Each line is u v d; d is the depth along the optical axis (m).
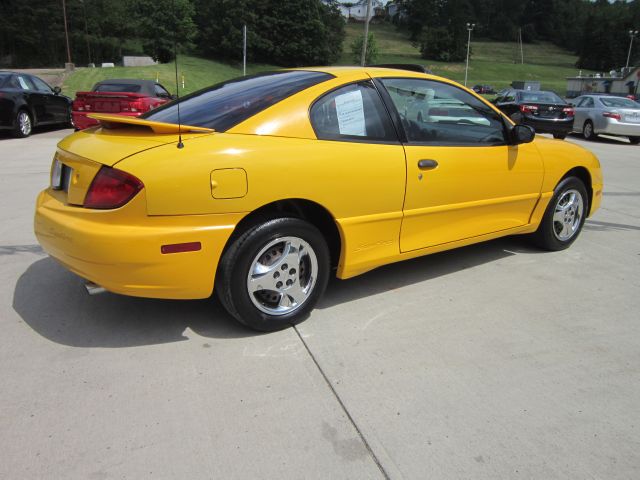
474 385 2.76
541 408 2.59
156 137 2.90
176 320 3.36
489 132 4.15
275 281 3.14
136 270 2.74
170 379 2.73
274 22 83.00
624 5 127.50
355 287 3.98
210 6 75.06
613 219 6.19
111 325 3.28
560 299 3.86
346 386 2.71
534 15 157.12
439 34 113.62
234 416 2.46
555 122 14.99
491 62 120.06
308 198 3.10
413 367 2.91
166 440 2.29
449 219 3.91
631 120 14.95
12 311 3.43
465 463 2.21
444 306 3.69
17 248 4.60
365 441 2.32
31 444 2.25
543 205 4.62
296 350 3.05
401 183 3.51
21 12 67.44
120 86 13.11
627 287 4.11
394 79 3.70
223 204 2.82
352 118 3.39
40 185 7.08
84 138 3.18
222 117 3.13
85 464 2.15
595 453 2.29
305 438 2.33
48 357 2.91
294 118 3.14
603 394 2.71
